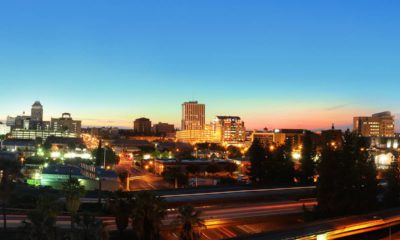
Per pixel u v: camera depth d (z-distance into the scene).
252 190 130.00
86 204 99.56
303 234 72.75
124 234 76.56
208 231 86.81
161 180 179.88
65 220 82.19
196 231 63.34
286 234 72.38
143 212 65.00
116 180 129.25
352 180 104.25
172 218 89.81
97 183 127.00
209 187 130.88
